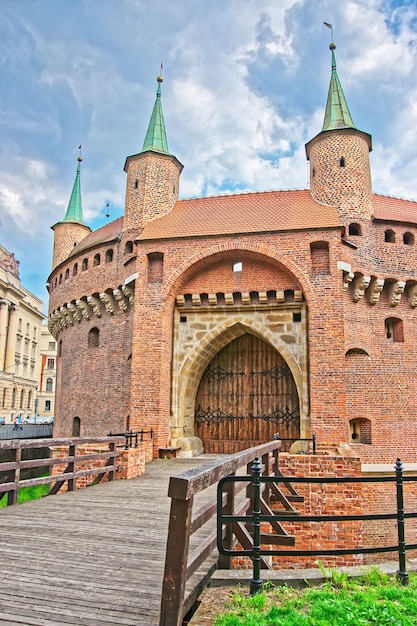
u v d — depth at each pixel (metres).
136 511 10.02
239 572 6.53
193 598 5.61
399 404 21.03
